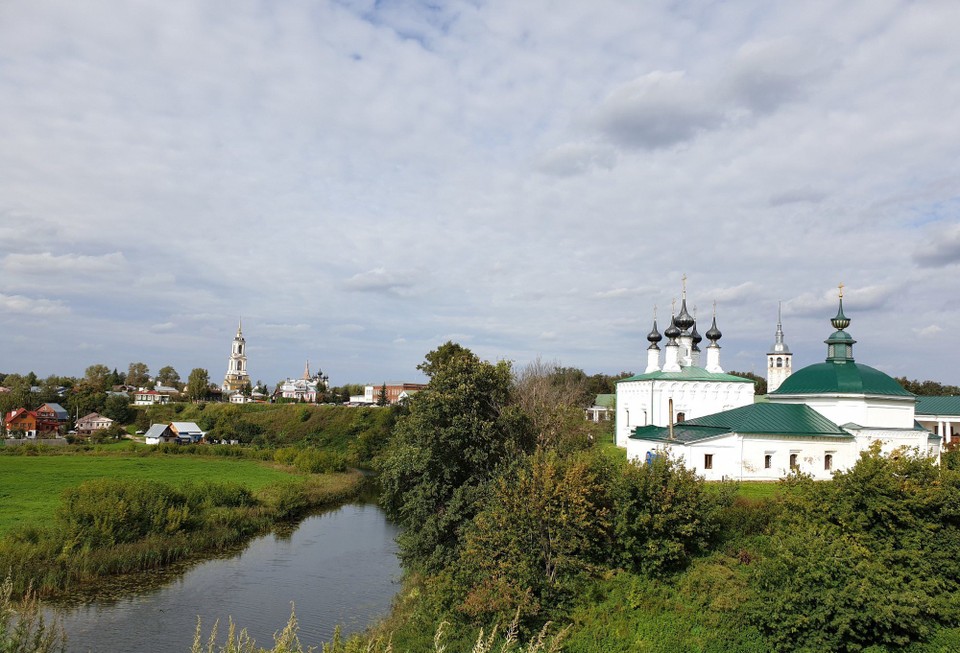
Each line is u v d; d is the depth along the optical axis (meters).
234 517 65.19
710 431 55.25
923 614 29.12
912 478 33.44
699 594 33.25
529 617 32.38
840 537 32.34
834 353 62.09
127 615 40.66
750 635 30.05
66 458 110.44
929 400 88.44
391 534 65.94
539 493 35.75
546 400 82.44
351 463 119.44
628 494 36.00
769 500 40.00
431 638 34.09
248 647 16.27
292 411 170.75
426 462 46.75
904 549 31.89
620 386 88.19
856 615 27.84
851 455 53.78
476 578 35.16
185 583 47.62
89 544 50.09
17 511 61.94
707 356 90.25
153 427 154.88
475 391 49.09
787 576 29.73
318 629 39.22
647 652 29.98
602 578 35.09
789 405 57.34
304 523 71.19
